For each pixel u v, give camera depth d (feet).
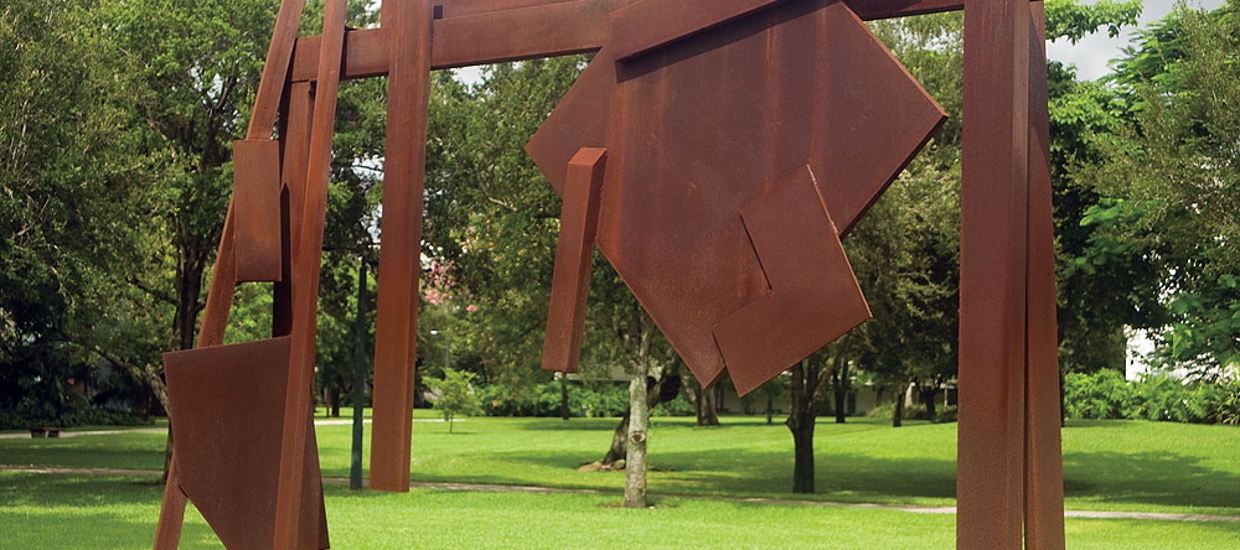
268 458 15.17
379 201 65.00
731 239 13.06
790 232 12.58
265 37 63.98
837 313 12.28
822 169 12.50
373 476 14.46
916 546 47.55
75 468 90.07
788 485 85.76
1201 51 56.03
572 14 14.28
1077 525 56.70
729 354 12.84
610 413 232.53
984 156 11.60
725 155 13.10
